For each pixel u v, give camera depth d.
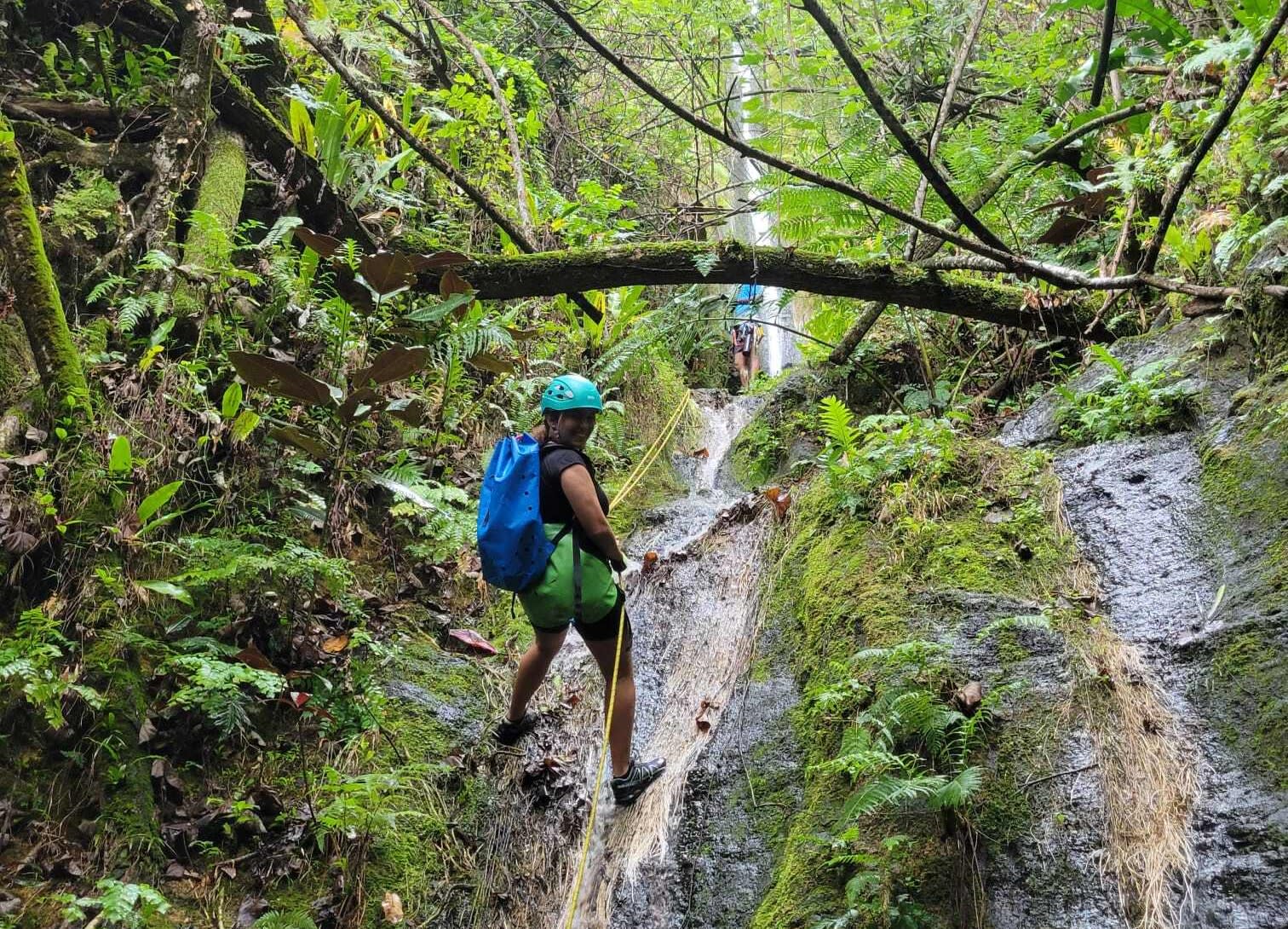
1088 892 2.54
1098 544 3.58
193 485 4.09
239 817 3.31
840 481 4.38
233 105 5.43
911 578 3.65
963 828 2.75
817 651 3.67
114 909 2.64
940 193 4.23
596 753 4.10
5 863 2.93
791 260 5.02
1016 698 3.01
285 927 3.01
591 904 3.55
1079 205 5.42
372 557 4.68
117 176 5.10
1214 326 4.14
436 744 3.94
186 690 3.34
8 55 5.27
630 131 11.23
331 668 3.92
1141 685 2.98
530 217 6.67
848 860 2.82
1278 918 2.26
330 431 4.67
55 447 3.71
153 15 5.71
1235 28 5.30
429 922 3.39
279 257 4.93
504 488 3.41
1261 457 3.38
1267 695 2.71
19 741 3.15
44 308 3.79
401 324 5.26
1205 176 4.86
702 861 3.38
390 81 7.31
